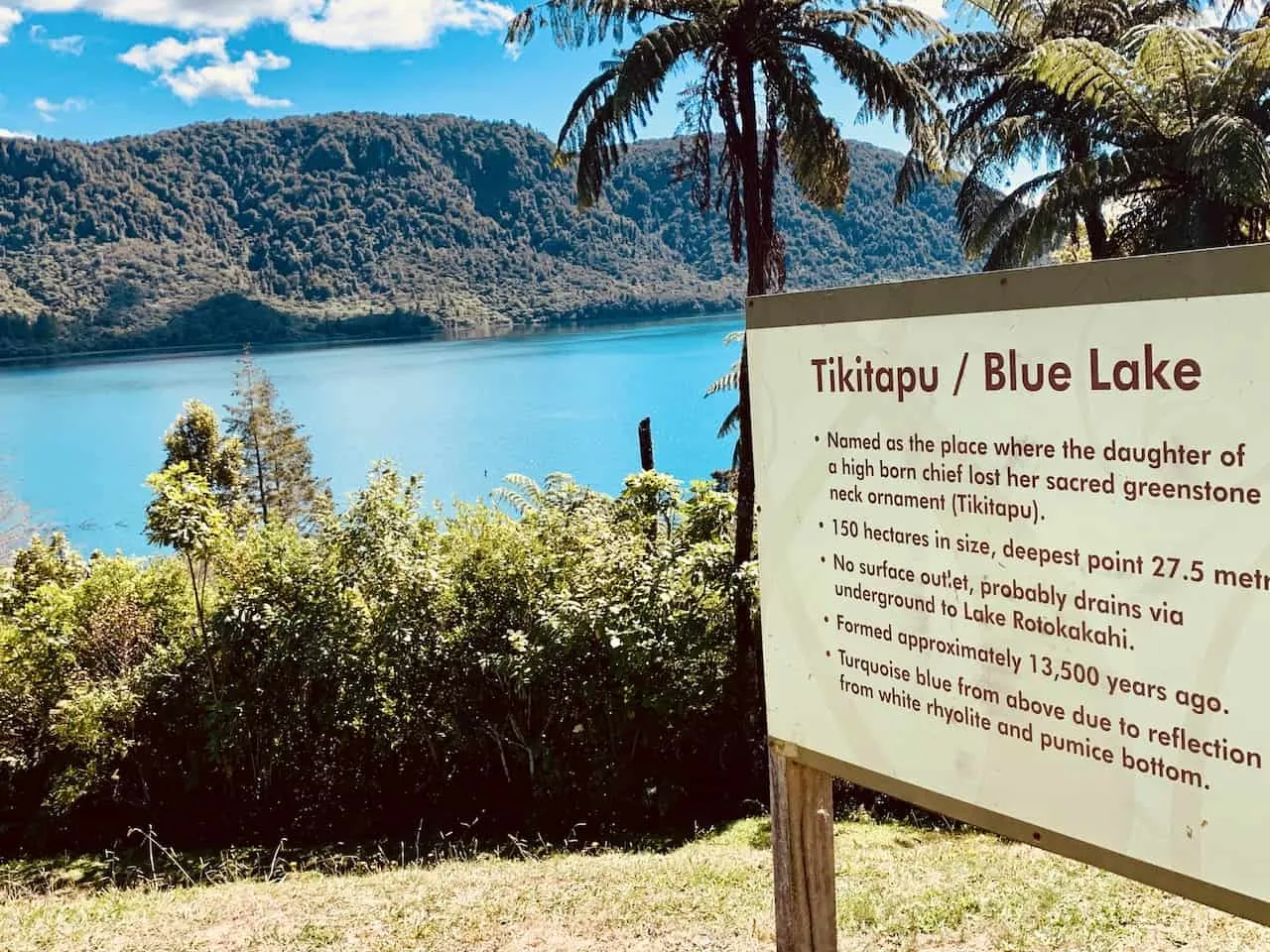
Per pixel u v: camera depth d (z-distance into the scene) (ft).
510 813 35.14
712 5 34.55
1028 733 7.80
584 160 36.83
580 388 449.48
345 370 581.94
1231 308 6.44
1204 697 6.77
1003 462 7.75
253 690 35.14
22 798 35.60
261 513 135.44
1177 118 42.06
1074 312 7.22
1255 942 14.34
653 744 36.06
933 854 23.68
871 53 34.96
